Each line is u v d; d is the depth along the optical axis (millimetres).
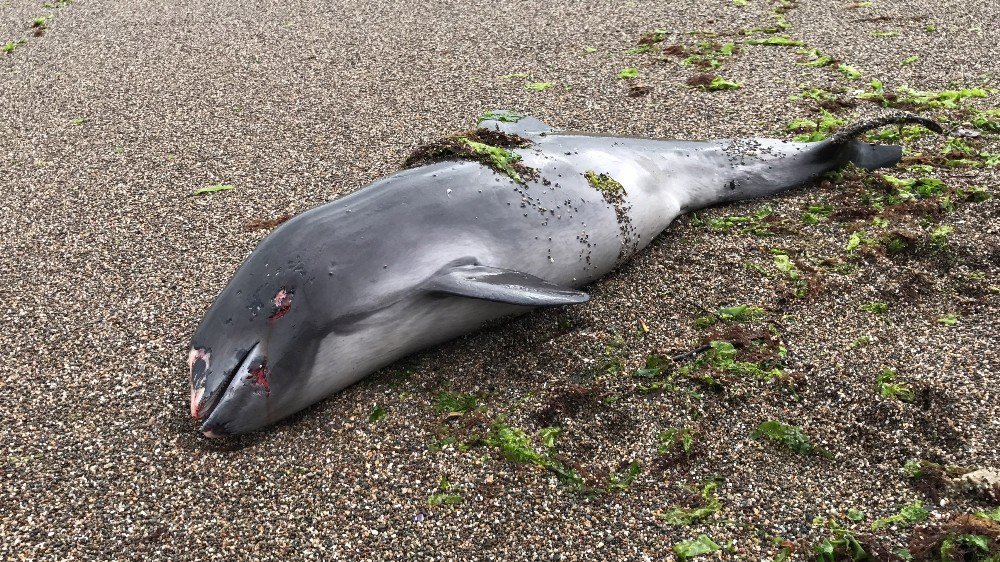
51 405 1103
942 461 945
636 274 1300
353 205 1152
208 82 2059
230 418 1040
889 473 946
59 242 1443
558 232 1223
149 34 2438
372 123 1794
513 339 1186
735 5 2299
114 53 2305
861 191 1428
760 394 1054
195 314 1251
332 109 1870
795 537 895
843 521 906
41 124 1896
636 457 998
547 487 971
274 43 2295
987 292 1176
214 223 1474
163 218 1497
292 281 1085
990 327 1113
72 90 2068
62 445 1046
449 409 1077
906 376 1050
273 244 1124
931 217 1337
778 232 1362
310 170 1625
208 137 1779
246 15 2547
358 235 1113
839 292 1208
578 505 950
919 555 855
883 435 983
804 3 2273
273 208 1506
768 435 1003
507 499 961
